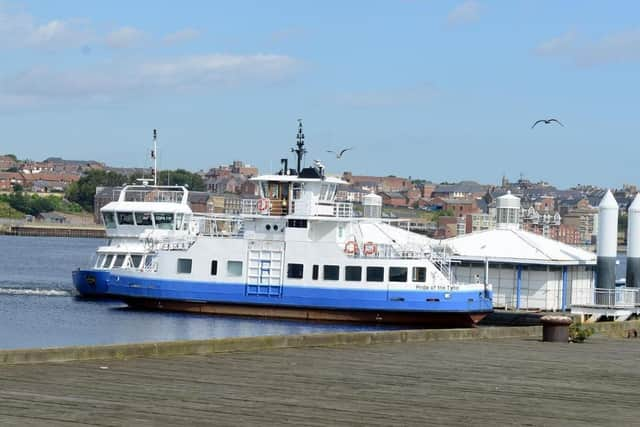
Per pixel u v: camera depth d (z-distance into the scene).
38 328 105.81
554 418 34.22
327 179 113.25
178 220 138.12
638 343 62.38
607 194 109.25
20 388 36.00
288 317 111.44
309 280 110.12
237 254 113.25
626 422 33.81
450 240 124.00
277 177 112.94
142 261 134.00
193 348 47.50
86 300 137.12
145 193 144.38
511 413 34.97
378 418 33.03
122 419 30.89
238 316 113.44
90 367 41.66
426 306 106.56
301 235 110.62
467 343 58.50
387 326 107.31
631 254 111.69
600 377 45.19
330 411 33.97
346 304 108.44
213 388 37.75
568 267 118.50
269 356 48.00
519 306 117.62
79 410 32.12
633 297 107.00
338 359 48.16
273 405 34.66
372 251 109.88
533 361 50.62
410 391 39.28
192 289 115.06
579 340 61.69
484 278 116.31
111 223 139.50
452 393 39.16
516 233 122.94
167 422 30.73
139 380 38.91
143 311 118.88
